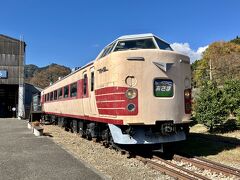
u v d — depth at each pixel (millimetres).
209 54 71062
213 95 14930
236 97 15008
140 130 9461
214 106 14711
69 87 16375
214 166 7914
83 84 13117
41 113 28469
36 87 48250
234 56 63219
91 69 11883
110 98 9664
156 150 9641
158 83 9477
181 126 10070
